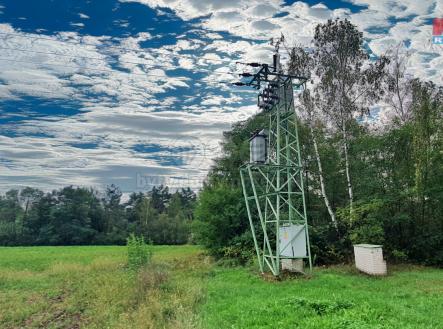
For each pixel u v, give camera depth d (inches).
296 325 469.4
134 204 5123.0
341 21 1389.0
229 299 663.1
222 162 1779.0
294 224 1036.5
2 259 1770.4
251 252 1320.1
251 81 1083.3
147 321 524.4
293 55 1413.6
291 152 1540.4
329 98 1385.3
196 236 1596.9
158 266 877.8
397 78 1501.0
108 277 1019.9
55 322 628.7
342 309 532.7
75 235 3809.1
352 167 1422.2
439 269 1171.9
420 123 1261.1
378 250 984.3
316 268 1153.4
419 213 1349.7
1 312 705.0
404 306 575.2
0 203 4643.2
